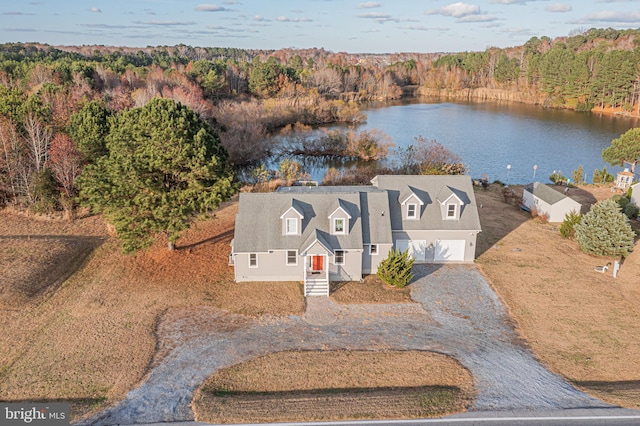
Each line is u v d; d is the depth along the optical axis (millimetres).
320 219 33812
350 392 22000
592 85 131750
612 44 178125
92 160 46938
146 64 177875
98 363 24109
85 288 32156
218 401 21219
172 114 35500
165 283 33094
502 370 23859
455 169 64625
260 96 129750
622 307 30281
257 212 34219
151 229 34281
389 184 38469
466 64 199875
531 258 37844
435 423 19859
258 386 22594
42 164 48031
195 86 109188
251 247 32719
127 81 112125
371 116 125250
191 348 25609
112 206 33688
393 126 108375
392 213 36594
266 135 89562
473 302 30969
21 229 41625
